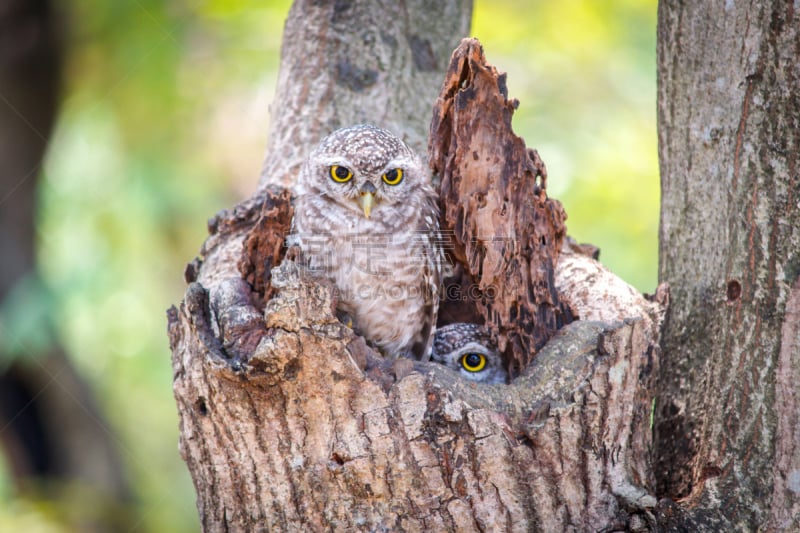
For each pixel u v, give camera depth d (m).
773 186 6.92
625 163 15.54
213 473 6.93
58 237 16.09
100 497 15.09
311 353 6.32
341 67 10.35
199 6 16.38
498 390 6.69
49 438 15.20
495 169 7.36
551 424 6.57
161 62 15.77
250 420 6.59
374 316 8.26
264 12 16.70
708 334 7.35
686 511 6.80
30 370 14.65
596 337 6.91
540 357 6.92
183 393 6.81
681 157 7.68
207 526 7.14
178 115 16.62
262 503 6.77
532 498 6.59
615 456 6.86
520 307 7.62
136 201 16.05
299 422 6.53
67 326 15.49
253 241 7.13
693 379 7.44
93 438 15.33
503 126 7.30
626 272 14.68
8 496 14.91
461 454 6.47
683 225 7.68
